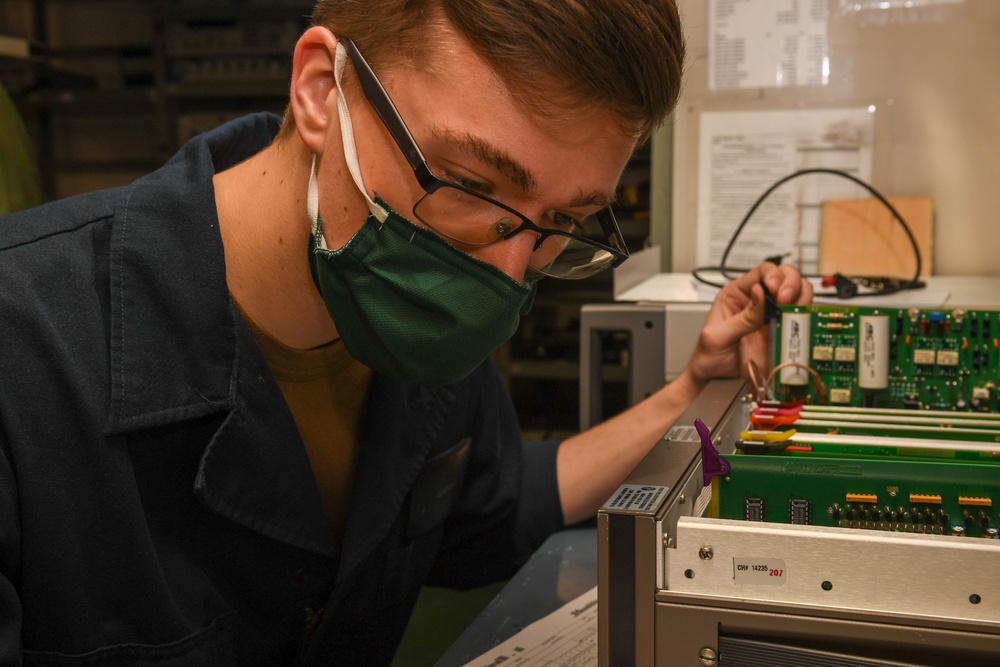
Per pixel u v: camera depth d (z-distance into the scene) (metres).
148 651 0.77
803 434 0.77
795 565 0.60
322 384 0.91
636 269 1.53
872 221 1.61
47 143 3.98
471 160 0.64
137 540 0.75
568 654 0.87
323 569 0.90
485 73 0.61
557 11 0.58
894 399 0.97
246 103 3.46
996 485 0.64
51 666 0.75
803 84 1.64
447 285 0.69
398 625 1.11
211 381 0.79
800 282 1.11
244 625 0.87
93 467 0.74
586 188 0.66
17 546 0.71
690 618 0.61
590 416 1.38
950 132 1.59
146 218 0.80
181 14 3.31
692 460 0.73
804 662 0.60
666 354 1.33
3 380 0.71
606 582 0.63
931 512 0.66
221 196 0.86
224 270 0.80
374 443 0.93
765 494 0.69
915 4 1.57
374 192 0.69
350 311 0.74
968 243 1.62
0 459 0.70
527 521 1.17
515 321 0.73
